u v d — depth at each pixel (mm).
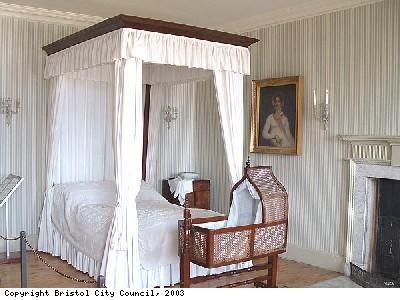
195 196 6633
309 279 4910
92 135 5988
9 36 5699
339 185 5195
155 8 5656
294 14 5617
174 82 5961
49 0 5387
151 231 4359
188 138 7227
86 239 4707
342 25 5145
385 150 4730
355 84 5016
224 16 6004
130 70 4031
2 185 5402
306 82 5527
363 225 4957
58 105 5512
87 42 4539
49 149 5617
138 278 4176
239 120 4793
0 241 5684
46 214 5656
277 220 4305
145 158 6594
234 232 3934
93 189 5539
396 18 4645
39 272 4867
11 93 5727
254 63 6199
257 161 6172
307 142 5520
